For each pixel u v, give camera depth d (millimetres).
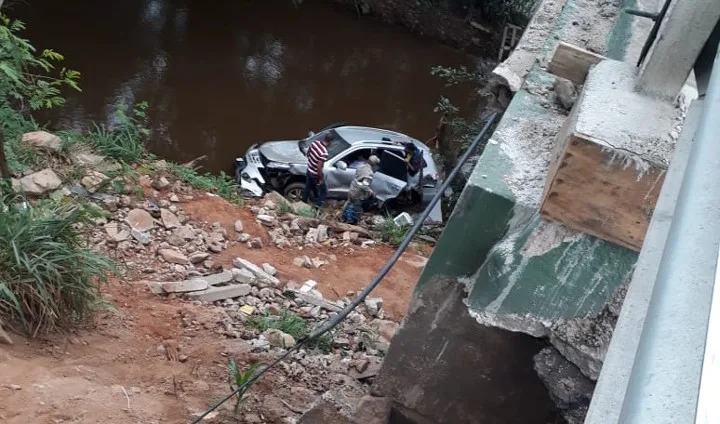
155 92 15977
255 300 7512
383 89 19328
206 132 15156
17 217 5770
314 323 7422
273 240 9297
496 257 2855
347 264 9250
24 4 17688
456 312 3074
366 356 6820
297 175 12188
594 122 2545
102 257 6152
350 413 3889
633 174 2434
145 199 8930
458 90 20172
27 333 5496
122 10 18906
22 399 4770
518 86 3719
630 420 859
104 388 5195
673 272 1012
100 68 16234
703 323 895
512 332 3016
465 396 3248
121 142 10070
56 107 14164
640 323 1328
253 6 21141
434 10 23000
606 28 4055
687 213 1097
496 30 23656
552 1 4512
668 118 2600
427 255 10375
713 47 2594
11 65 8797
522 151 3006
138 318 6430
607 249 2660
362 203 11844
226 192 10297
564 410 3051
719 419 756
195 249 8344
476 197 2803
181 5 20109
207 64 17766
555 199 2596
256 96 17047
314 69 19219
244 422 5258
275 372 6062
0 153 7164
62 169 8664
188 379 5676
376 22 22406
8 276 5414
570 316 2840
